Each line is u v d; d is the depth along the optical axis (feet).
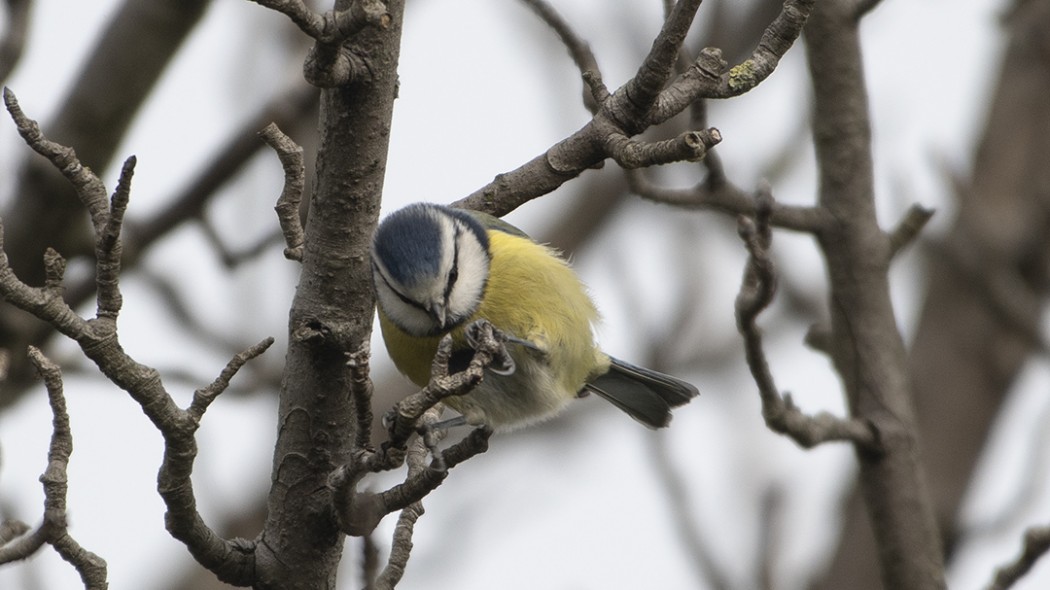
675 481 36.86
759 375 27.27
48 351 40.04
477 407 32.35
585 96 29.68
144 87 37.63
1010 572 25.46
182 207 38.55
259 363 43.42
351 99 22.49
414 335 32.09
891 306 30.96
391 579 23.63
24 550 20.15
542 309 32.35
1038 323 40.70
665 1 28.30
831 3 31.22
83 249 39.34
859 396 30.27
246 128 38.09
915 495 29.53
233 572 23.13
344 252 23.41
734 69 23.62
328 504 23.67
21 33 30.78
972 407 44.70
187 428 20.52
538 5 29.30
